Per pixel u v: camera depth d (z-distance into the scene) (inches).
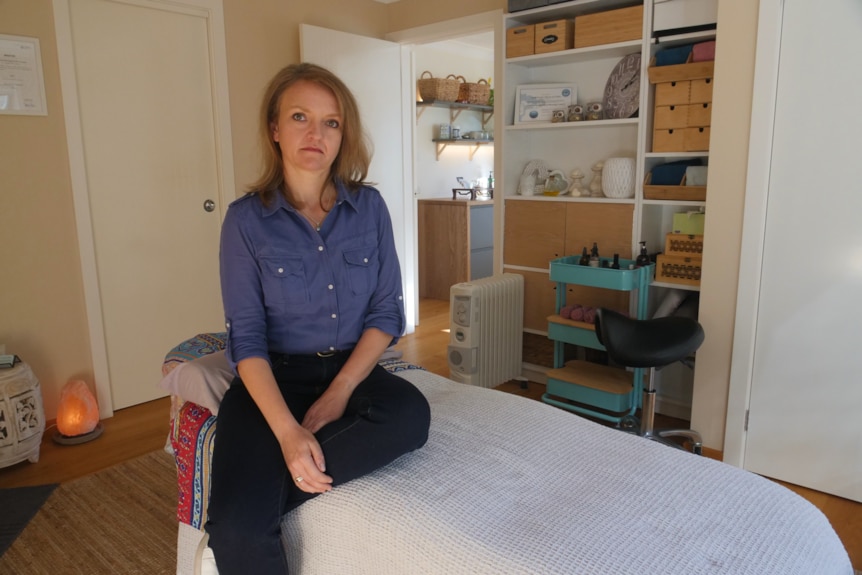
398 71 163.3
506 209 135.9
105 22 113.3
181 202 127.8
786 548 43.4
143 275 123.8
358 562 49.6
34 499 88.4
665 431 101.2
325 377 60.2
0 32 101.3
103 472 97.0
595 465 54.9
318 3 147.4
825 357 87.0
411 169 172.2
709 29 104.4
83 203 113.0
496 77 135.0
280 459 51.4
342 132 59.5
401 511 47.9
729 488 51.2
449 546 44.0
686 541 43.7
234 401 56.6
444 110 227.5
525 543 43.1
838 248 84.0
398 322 62.1
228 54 130.9
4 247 105.7
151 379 127.6
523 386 134.4
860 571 71.7
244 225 56.6
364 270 60.3
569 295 128.5
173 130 125.0
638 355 89.2
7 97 103.3
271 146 59.0
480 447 58.0
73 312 114.7
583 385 113.8
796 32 83.0
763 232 89.5
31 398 98.8
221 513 48.1
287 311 57.9
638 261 112.0
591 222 122.3
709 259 95.6
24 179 106.5
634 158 123.0
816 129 83.3
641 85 111.2
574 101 130.0
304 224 57.7
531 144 140.3
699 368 99.2
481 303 119.2
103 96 114.7
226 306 56.9
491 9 142.4
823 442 88.9
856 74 79.7
